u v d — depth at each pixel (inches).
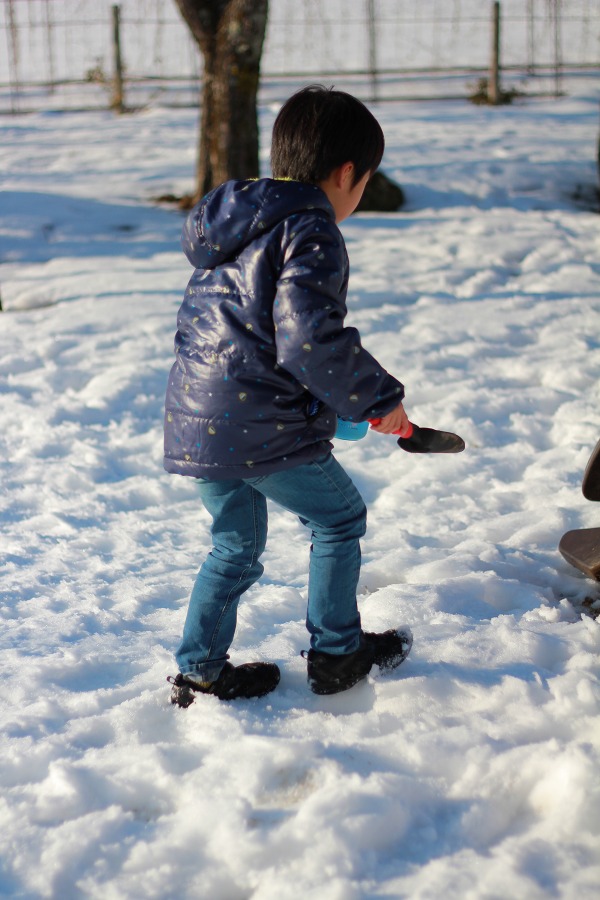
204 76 372.8
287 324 75.5
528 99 730.2
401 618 110.7
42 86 853.8
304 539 140.0
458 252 318.7
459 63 978.1
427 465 165.2
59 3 1373.0
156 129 595.5
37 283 284.2
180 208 389.7
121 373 209.9
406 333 237.0
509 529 139.9
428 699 94.1
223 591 91.8
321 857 72.6
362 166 85.9
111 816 79.1
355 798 77.4
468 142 518.6
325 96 85.1
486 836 75.9
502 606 117.6
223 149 370.9
